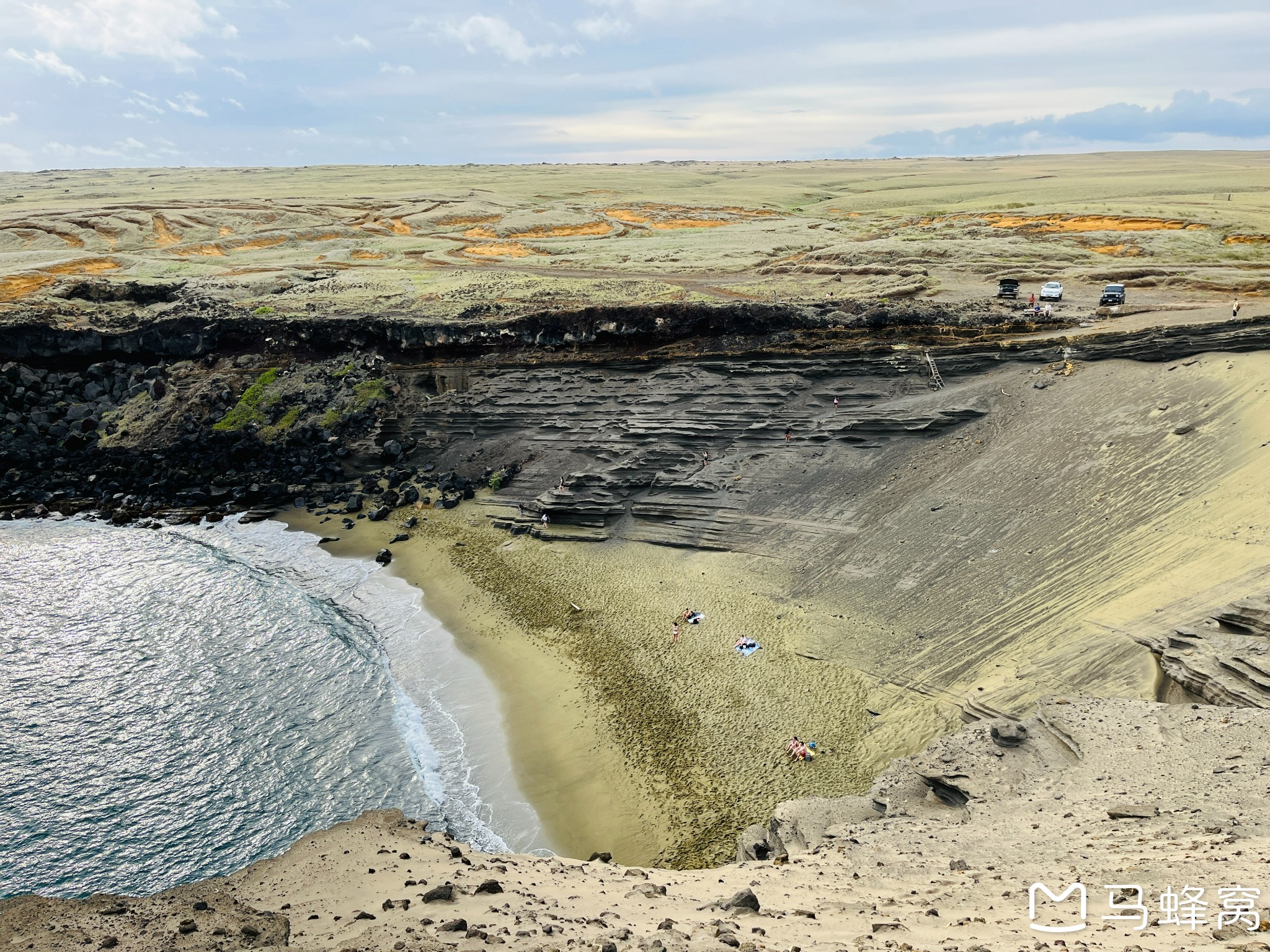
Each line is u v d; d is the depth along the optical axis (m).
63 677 50.53
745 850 32.34
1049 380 60.75
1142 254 94.38
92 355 95.94
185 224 147.25
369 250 135.12
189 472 83.81
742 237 128.75
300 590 62.62
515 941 18.38
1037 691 37.19
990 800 28.48
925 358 67.19
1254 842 19.39
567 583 59.16
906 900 20.06
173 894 24.73
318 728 45.34
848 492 59.50
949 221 121.81
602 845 35.50
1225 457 45.75
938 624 45.19
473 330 86.75
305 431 85.25
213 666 51.78
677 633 50.50
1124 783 26.58
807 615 49.84
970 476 55.38
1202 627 35.16
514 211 160.38
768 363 72.19
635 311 80.62
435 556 66.50
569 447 75.12
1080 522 46.91
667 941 17.09
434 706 46.88
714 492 63.62
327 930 20.84
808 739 39.81
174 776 41.66
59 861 36.19
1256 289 76.62
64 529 75.88
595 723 43.53
